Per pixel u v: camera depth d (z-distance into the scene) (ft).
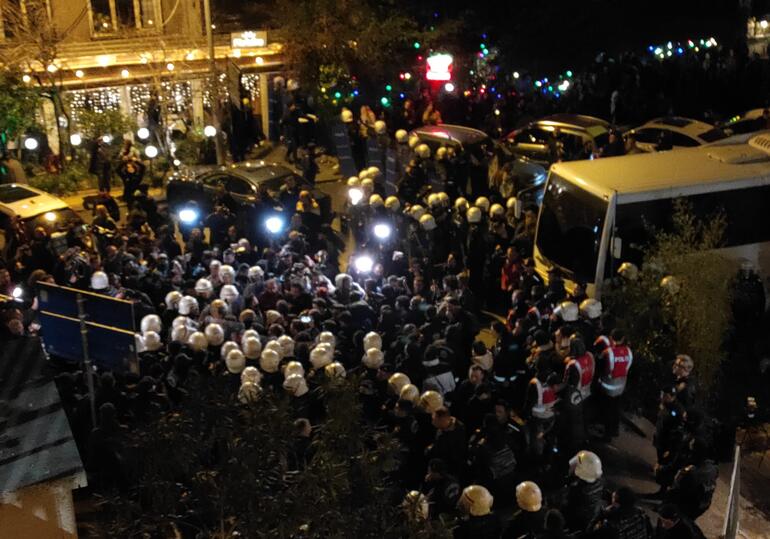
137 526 20.84
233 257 53.88
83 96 85.10
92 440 33.12
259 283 49.85
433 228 57.93
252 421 21.38
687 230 47.32
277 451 21.38
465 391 38.75
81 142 83.46
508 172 68.54
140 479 21.61
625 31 132.77
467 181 70.33
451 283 49.34
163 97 84.64
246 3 98.53
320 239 64.90
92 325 34.73
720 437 41.34
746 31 135.74
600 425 44.21
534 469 39.04
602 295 48.78
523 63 121.90
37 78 80.12
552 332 44.52
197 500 20.94
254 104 94.17
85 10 87.35
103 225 61.11
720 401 46.19
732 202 50.98
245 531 20.02
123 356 34.63
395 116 92.17
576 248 50.57
